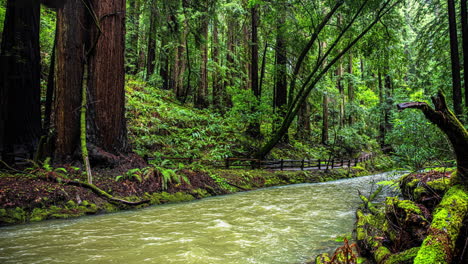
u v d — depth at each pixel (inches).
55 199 254.7
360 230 180.9
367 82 1310.3
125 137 370.0
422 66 597.6
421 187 164.9
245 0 786.8
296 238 193.5
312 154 830.5
